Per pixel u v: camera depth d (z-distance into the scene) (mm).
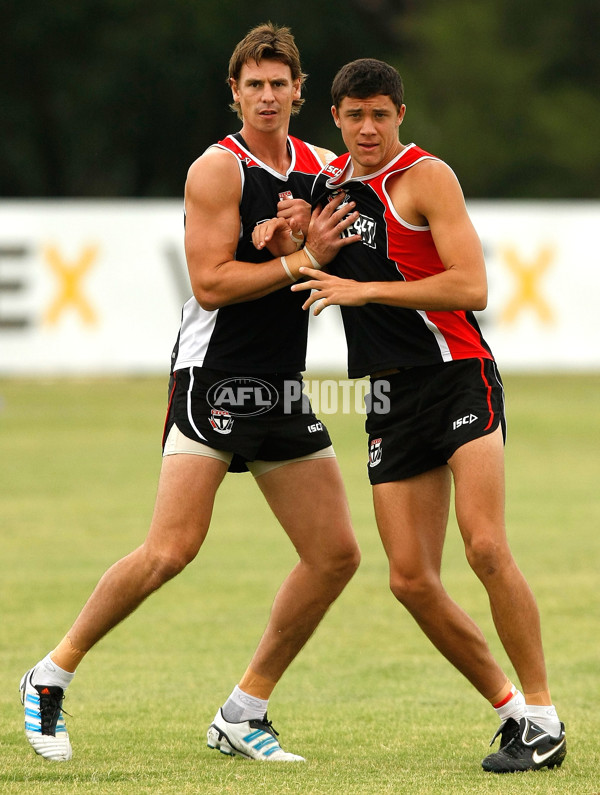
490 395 16234
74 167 142500
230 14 134125
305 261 16281
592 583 30078
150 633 25578
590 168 141625
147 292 74812
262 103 16516
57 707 16406
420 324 16250
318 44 135750
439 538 16547
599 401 75000
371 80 15883
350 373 17094
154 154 140500
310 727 18469
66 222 73938
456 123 141625
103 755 16531
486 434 15914
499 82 142250
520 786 14461
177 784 14609
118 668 22641
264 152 16922
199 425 16531
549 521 38875
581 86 149250
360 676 22234
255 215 16688
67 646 16453
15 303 73625
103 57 133375
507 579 15688
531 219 76812
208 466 16547
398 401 16484
